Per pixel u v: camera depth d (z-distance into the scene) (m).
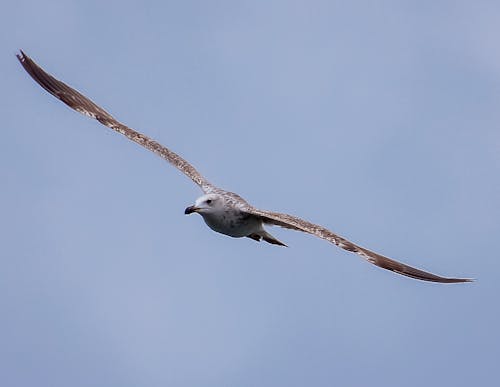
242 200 16.47
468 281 13.84
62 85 18.12
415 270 13.91
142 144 17.48
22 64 18.17
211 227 16.67
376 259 14.00
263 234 16.92
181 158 17.42
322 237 14.43
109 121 17.88
